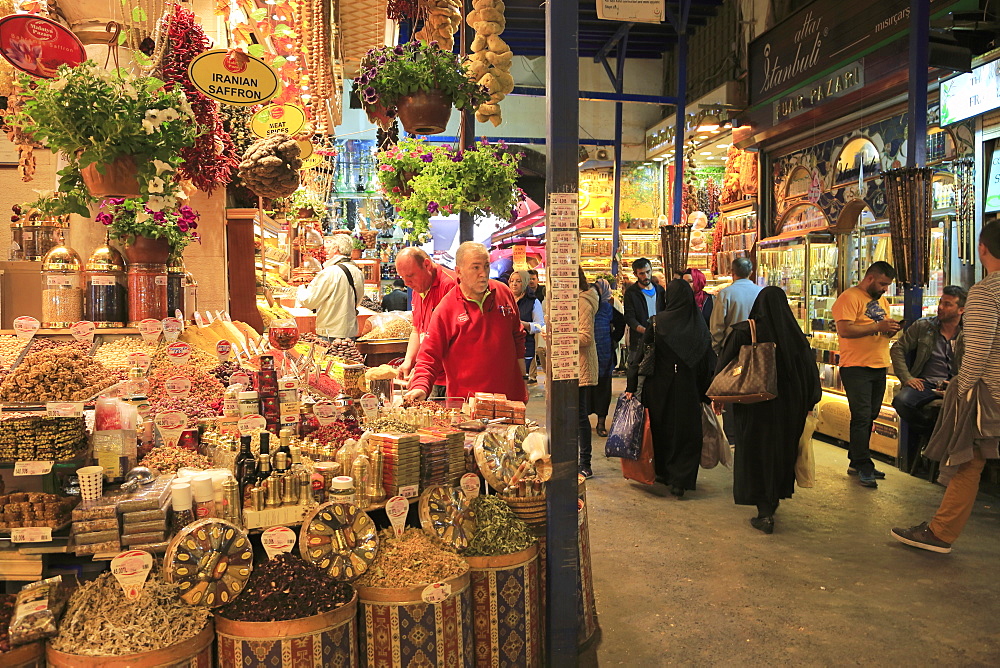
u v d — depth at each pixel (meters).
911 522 5.27
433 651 2.61
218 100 3.54
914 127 6.52
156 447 2.97
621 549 4.79
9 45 3.02
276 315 5.84
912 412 6.41
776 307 5.15
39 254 4.10
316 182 8.76
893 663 3.29
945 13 7.14
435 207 5.39
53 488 2.43
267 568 2.53
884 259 8.02
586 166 16.58
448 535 2.92
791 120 9.95
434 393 5.55
